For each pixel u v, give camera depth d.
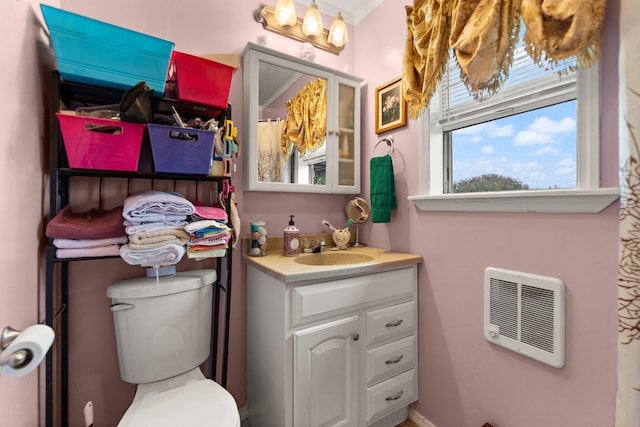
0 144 0.66
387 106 1.70
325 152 1.72
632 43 0.72
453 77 1.43
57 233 0.92
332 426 1.21
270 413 1.24
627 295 0.75
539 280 1.03
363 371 1.31
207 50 1.46
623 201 0.75
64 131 0.93
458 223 1.32
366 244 1.89
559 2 0.82
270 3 1.64
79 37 0.93
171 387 1.10
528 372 1.07
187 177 1.21
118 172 1.05
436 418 1.42
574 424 0.95
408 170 1.58
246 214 1.58
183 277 1.23
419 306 1.51
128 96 0.93
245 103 1.51
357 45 1.94
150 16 1.32
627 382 0.74
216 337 1.43
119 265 1.26
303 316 1.14
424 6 1.30
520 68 1.15
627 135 0.74
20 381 0.77
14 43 0.74
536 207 1.03
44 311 0.97
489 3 1.00
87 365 1.21
